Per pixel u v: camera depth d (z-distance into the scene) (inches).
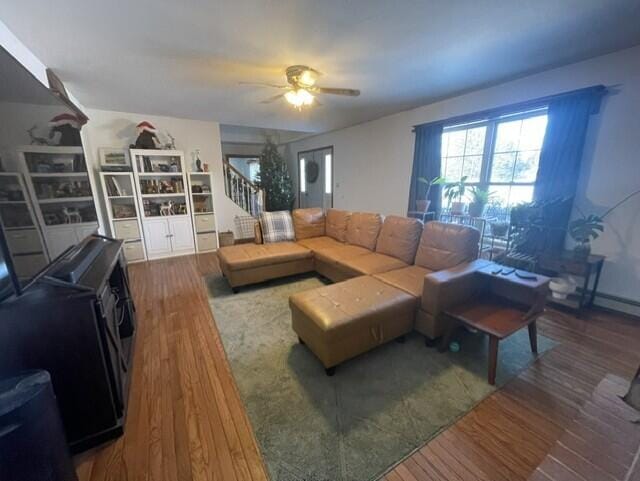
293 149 303.0
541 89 111.5
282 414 59.0
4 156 46.3
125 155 165.0
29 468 36.2
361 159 209.5
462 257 94.0
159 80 113.7
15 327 43.7
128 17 69.9
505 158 129.9
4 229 43.3
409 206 170.9
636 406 49.1
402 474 46.6
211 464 48.6
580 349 79.7
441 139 151.2
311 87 105.0
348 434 54.1
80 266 61.1
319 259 132.9
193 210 181.6
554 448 42.1
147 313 103.7
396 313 78.1
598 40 85.2
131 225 164.9
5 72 48.6
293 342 85.5
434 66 103.7
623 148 94.5
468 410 59.2
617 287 100.5
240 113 171.5
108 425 52.6
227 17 70.9
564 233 106.2
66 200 74.2
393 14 70.6
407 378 69.2
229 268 119.0
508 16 72.1
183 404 61.8
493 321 70.5
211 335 89.2
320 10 68.5
